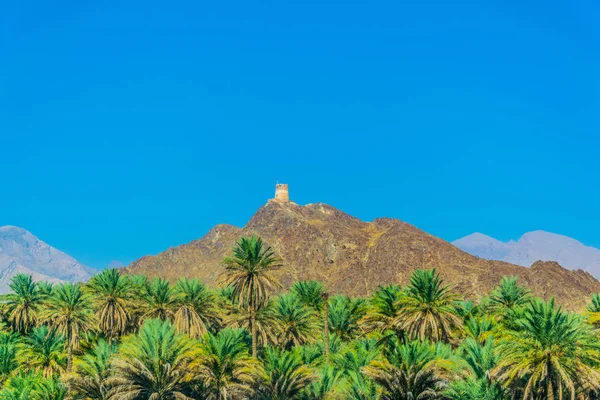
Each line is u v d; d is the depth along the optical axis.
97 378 49.19
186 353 49.66
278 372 50.47
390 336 62.78
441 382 44.72
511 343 41.56
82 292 73.75
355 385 48.28
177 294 74.88
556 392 39.84
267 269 66.81
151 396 46.72
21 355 65.31
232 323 67.00
